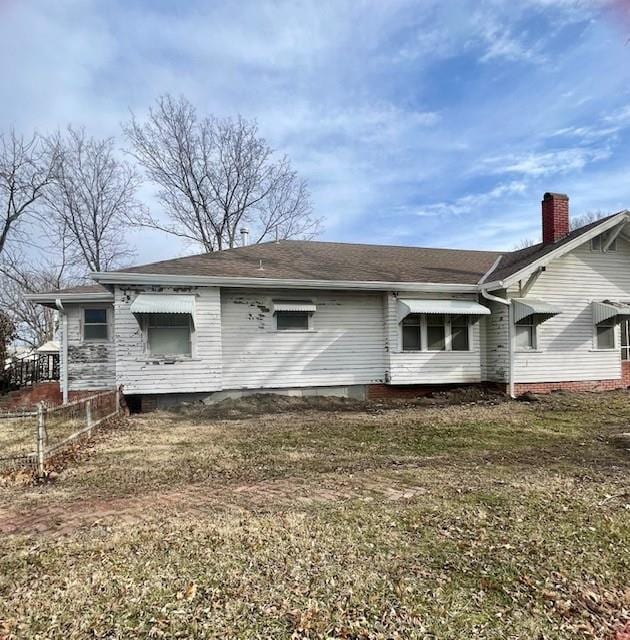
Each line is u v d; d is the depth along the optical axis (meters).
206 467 7.01
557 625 3.01
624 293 16.61
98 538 4.38
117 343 12.74
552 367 15.70
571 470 6.71
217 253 16.30
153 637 2.87
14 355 22.88
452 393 15.36
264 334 14.12
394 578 3.58
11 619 3.05
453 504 5.24
